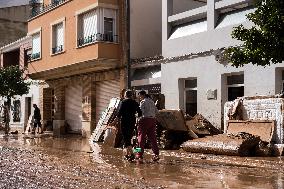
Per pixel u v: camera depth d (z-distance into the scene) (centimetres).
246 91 1579
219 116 1688
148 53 2291
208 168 1016
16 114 3512
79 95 2647
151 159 1224
